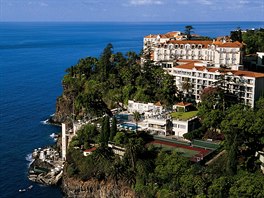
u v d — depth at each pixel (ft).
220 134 540.52
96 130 577.84
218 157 488.85
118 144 524.11
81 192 510.17
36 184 543.39
